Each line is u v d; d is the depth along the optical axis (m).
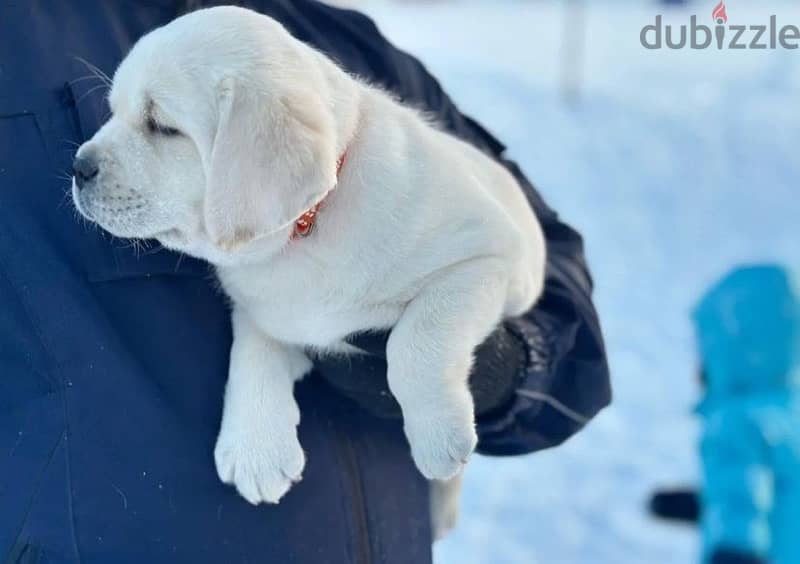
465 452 0.97
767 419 1.49
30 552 0.90
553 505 2.00
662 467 2.12
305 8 1.11
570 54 4.64
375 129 0.98
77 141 0.94
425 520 1.04
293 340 0.99
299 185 0.91
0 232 0.91
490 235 1.00
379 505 1.00
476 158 1.10
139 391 0.92
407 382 0.97
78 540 0.90
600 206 3.36
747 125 4.07
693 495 1.83
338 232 0.96
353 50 1.12
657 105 4.26
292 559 0.95
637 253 3.08
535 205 1.22
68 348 0.91
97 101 0.95
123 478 0.91
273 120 0.92
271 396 0.96
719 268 3.01
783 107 4.29
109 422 0.91
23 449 0.90
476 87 4.30
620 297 2.83
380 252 0.97
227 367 0.98
